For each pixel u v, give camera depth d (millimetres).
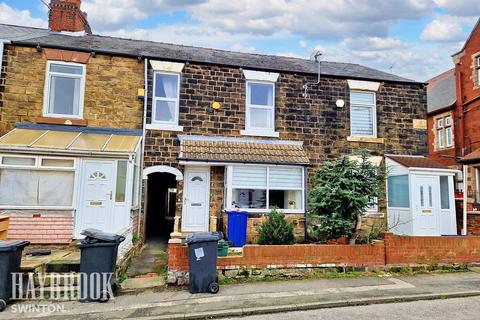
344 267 8031
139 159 11023
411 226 11820
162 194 16094
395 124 13422
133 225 10219
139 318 5445
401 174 12398
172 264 7121
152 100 11523
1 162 9031
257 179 11477
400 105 13578
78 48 11023
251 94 12562
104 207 9711
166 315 5555
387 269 8227
